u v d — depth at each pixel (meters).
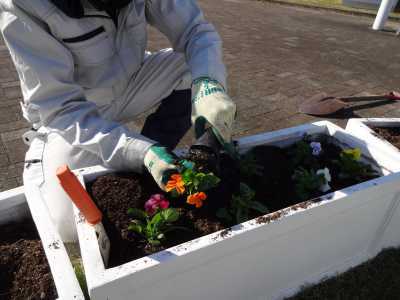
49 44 1.45
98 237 1.26
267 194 1.65
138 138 1.45
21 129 2.96
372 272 1.92
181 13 1.86
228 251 1.32
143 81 2.12
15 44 1.43
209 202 1.51
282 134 2.01
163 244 1.32
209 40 1.82
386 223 1.94
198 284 1.35
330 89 4.18
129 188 1.52
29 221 1.58
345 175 1.82
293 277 1.74
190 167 1.37
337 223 1.66
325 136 2.14
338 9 9.20
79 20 1.55
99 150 1.47
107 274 1.12
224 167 1.70
